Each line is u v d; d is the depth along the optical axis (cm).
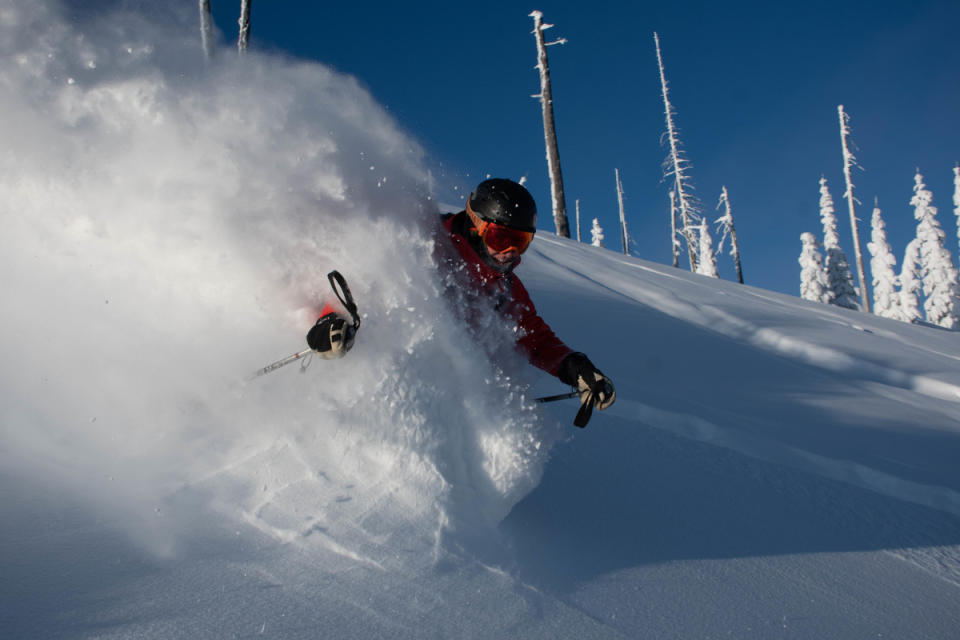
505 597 148
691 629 151
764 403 414
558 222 1570
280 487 176
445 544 163
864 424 405
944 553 235
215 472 182
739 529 225
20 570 131
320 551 153
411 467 181
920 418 447
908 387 592
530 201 217
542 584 158
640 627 147
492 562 162
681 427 334
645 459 278
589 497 230
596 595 159
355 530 162
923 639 169
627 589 165
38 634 112
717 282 1066
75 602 123
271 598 133
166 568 140
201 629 119
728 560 197
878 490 307
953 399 563
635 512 223
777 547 216
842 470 318
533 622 141
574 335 504
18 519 151
